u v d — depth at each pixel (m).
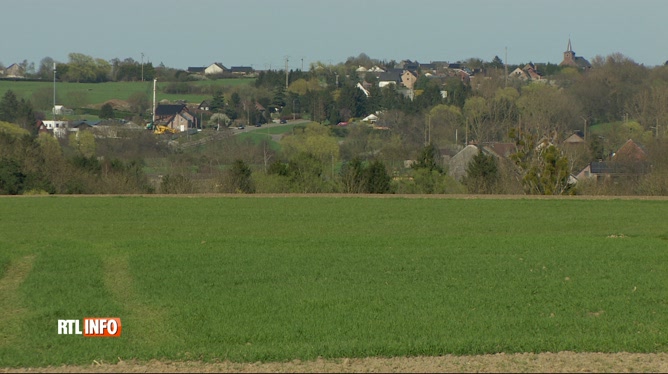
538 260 58.00
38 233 76.25
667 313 41.62
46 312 41.62
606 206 100.19
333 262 57.12
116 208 96.88
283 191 133.88
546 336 36.53
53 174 139.38
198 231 78.00
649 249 63.41
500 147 187.25
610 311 41.97
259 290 47.50
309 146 195.25
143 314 41.72
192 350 34.50
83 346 35.47
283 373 31.56
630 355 33.75
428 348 34.12
